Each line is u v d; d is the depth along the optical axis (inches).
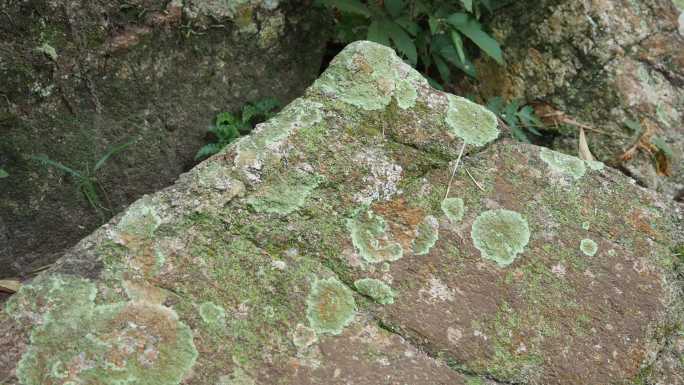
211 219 71.9
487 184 79.1
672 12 114.5
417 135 79.8
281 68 112.9
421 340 70.7
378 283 72.1
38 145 95.9
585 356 72.9
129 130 102.4
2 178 94.7
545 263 76.0
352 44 83.1
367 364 68.4
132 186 105.7
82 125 98.2
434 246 74.9
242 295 69.6
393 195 76.9
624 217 80.1
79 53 94.0
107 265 68.9
